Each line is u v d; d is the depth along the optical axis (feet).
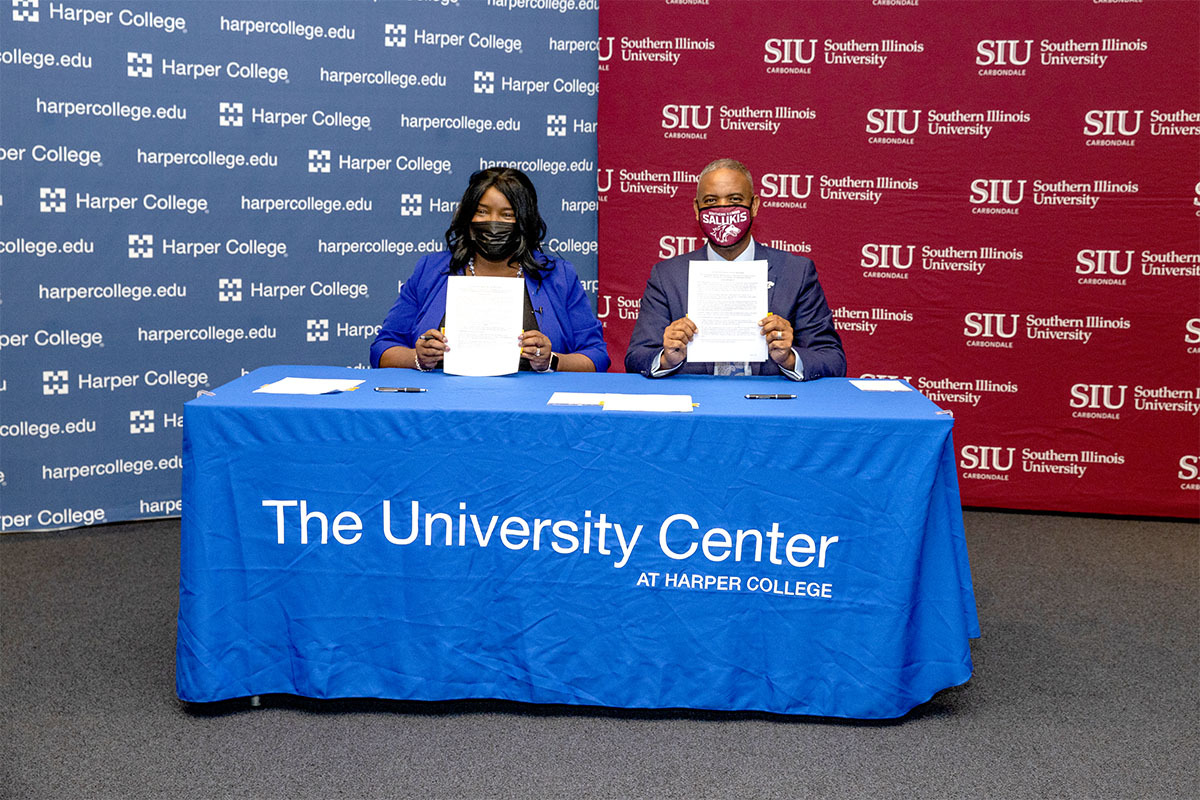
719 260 9.21
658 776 6.70
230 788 6.52
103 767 6.77
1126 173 12.71
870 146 13.10
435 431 7.18
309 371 8.91
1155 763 6.91
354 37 12.60
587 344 9.82
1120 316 12.98
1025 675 8.39
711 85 13.19
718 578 7.18
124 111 12.01
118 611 9.71
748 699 7.33
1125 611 9.98
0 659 8.55
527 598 7.32
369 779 6.64
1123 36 12.47
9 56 11.63
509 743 7.13
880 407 7.29
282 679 7.51
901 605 7.06
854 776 6.72
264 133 12.47
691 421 7.02
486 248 9.29
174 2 12.02
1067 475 13.42
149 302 12.38
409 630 7.40
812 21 12.95
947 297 13.28
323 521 7.30
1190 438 13.08
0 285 11.90
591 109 13.35
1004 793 6.51
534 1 13.01
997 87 12.79
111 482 12.58
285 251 12.73
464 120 13.05
